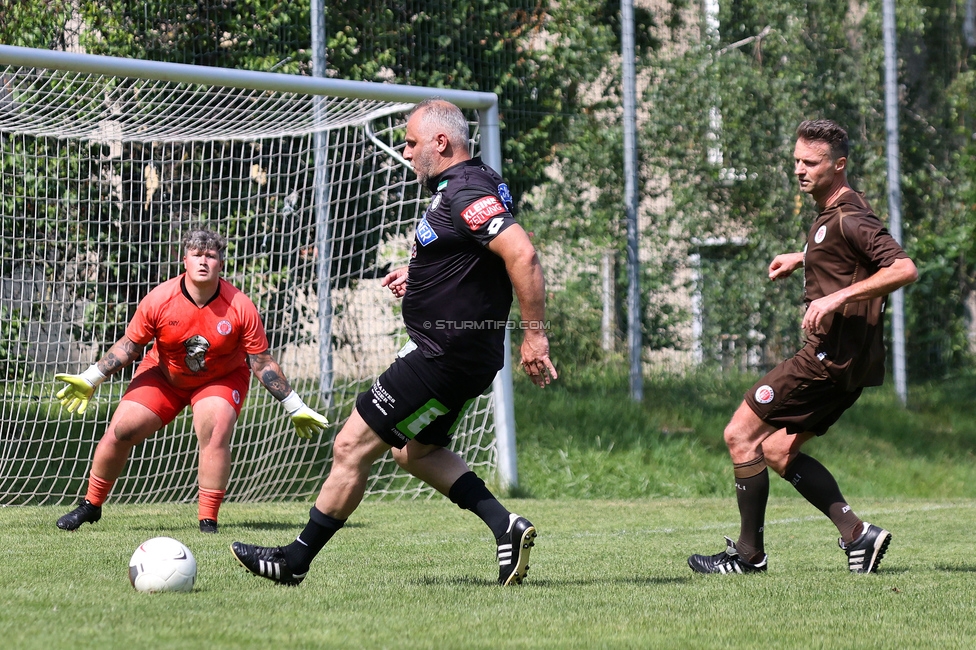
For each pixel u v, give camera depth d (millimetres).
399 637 10547
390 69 37031
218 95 28500
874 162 45719
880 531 16656
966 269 48000
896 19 46938
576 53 40094
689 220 42156
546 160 39750
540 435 36750
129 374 36750
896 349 45406
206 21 34875
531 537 14305
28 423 34156
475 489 14633
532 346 13352
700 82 42562
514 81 39125
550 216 39688
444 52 37812
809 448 39812
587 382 40625
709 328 42406
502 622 11539
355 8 36344
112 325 35656
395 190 36594
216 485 21641
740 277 42781
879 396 45344
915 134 47812
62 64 25172
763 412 16625
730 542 17094
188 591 13477
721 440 39000
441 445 14633
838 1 45125
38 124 29703
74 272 35594
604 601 13117
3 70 26719
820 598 13672
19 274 35688
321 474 32500
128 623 10922
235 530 22000
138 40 34531
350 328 35969
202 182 35781
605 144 40125
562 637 10758
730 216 42938
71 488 31078
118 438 21562
